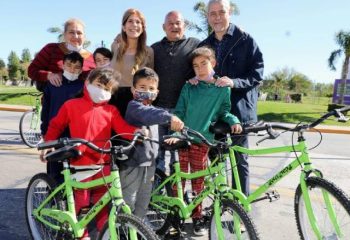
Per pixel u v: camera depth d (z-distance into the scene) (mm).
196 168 3754
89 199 3246
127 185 3352
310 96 59219
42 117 4102
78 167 3174
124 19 4281
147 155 3326
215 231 3129
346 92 27156
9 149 7664
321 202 3002
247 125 3316
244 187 3959
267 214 4543
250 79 4055
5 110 16953
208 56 3748
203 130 3723
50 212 3227
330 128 13531
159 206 3789
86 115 3234
